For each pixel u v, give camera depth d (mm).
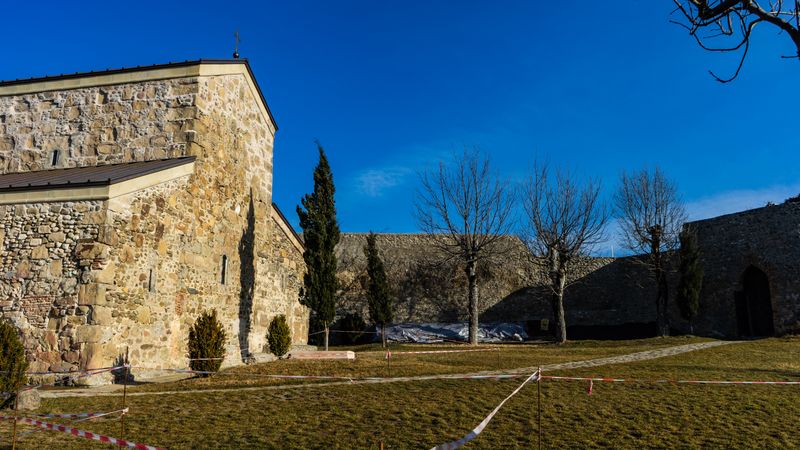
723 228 25469
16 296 12352
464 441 5762
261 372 13984
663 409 9508
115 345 12445
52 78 16844
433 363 15508
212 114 16656
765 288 24391
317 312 19594
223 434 8102
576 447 7609
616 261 29938
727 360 15539
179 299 14781
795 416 9164
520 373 13195
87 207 12547
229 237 17500
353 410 9461
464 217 26594
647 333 27422
